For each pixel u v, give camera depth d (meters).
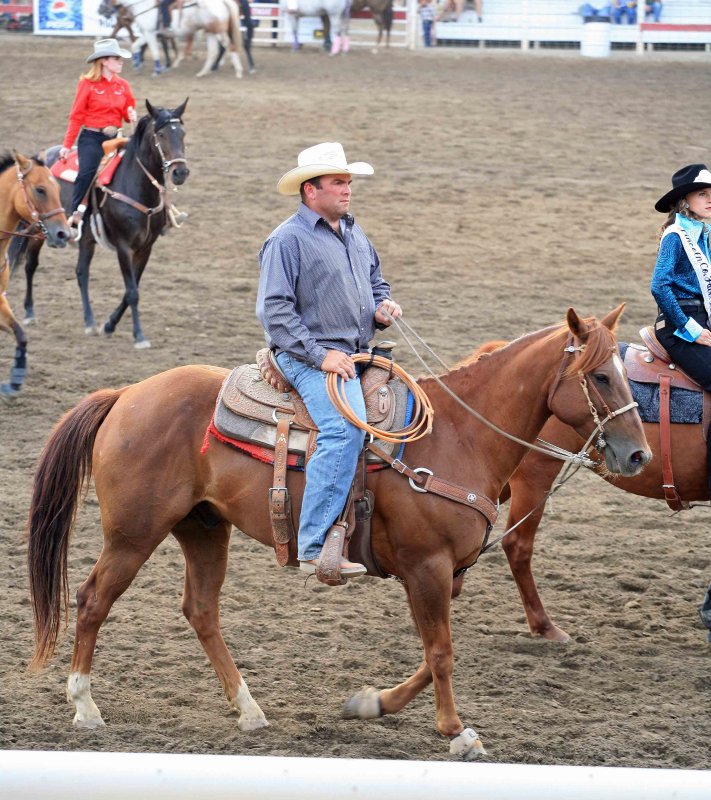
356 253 8.22
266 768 3.43
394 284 23.23
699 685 9.36
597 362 7.74
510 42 55.50
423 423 8.04
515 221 28.06
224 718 8.59
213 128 36.31
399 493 7.93
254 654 9.76
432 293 22.69
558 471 10.09
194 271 24.25
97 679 9.15
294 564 8.26
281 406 8.10
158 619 10.42
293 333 7.83
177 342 19.67
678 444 9.92
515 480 10.20
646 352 10.17
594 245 26.36
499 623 10.66
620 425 7.78
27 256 20.62
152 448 8.27
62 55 47.91
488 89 43.75
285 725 8.48
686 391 9.91
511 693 9.14
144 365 18.41
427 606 7.99
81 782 3.38
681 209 9.91
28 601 10.64
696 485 10.09
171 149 19.09
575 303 22.22
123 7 44.81
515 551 10.23
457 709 8.82
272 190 30.23
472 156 34.09
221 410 8.20
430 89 43.47
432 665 8.02
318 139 35.44
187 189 30.14
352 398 7.80
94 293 23.05
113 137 20.08
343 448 7.70
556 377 7.95
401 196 29.83
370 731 8.41
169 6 44.50
